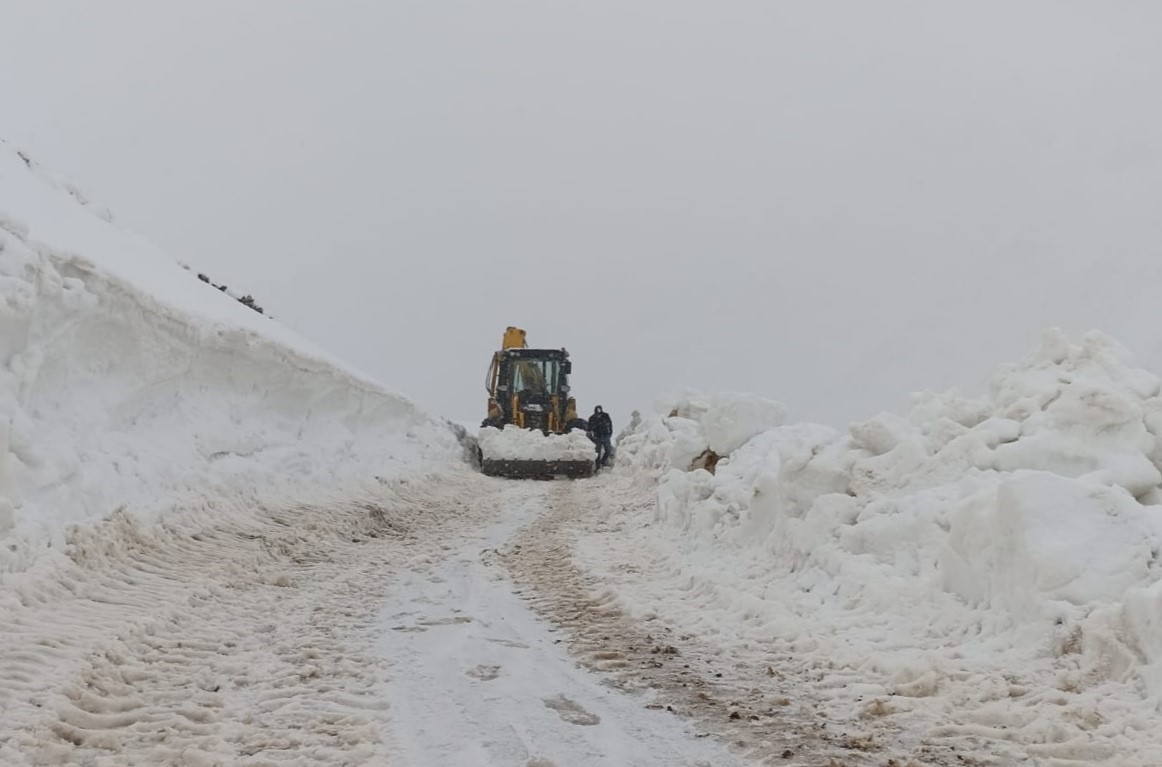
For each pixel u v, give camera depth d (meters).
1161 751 3.43
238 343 10.49
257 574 6.90
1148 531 4.80
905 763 3.47
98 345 7.49
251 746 3.50
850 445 7.48
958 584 5.35
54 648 4.29
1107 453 6.02
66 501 6.00
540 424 24.30
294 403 12.70
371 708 4.08
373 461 14.88
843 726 3.95
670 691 4.45
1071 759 3.47
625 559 8.73
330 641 5.21
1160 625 4.00
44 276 6.42
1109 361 6.82
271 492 9.97
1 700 3.62
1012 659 4.47
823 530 6.76
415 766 3.40
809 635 5.39
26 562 5.14
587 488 17.94
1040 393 6.79
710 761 3.53
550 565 8.38
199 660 4.61
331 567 7.74
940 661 4.55
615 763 3.49
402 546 9.47
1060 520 4.83
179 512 7.58
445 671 4.71
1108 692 3.99
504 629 5.75
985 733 3.78
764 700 4.32
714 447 12.25
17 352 6.15
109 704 3.82
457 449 22.62
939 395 7.84
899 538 6.12
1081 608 4.48
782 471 7.54
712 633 5.72
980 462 6.39
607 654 5.13
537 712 4.08
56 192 12.59
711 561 7.88
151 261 13.57
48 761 3.21
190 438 8.93
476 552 9.27
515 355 25.61
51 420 6.66
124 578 5.83
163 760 3.30
